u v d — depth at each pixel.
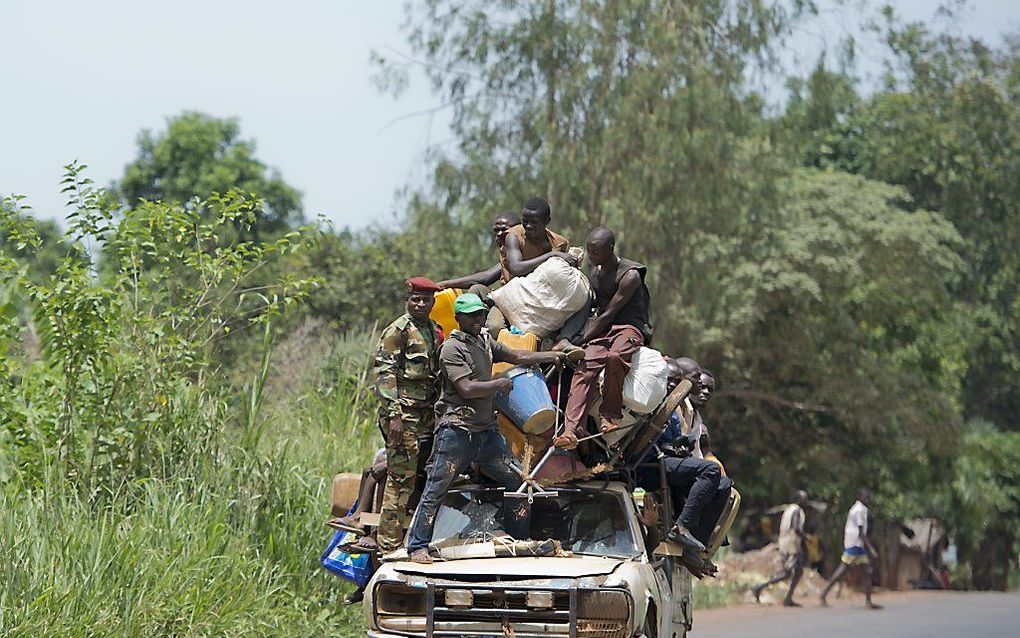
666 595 18.55
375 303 57.06
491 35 45.81
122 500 22.38
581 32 45.50
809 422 63.94
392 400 18.00
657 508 19.16
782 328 59.12
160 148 80.62
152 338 24.42
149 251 25.27
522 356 18.02
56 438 23.56
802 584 45.31
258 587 22.77
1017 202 93.00
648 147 44.22
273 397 30.34
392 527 18.25
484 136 46.28
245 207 26.30
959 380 88.56
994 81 95.25
